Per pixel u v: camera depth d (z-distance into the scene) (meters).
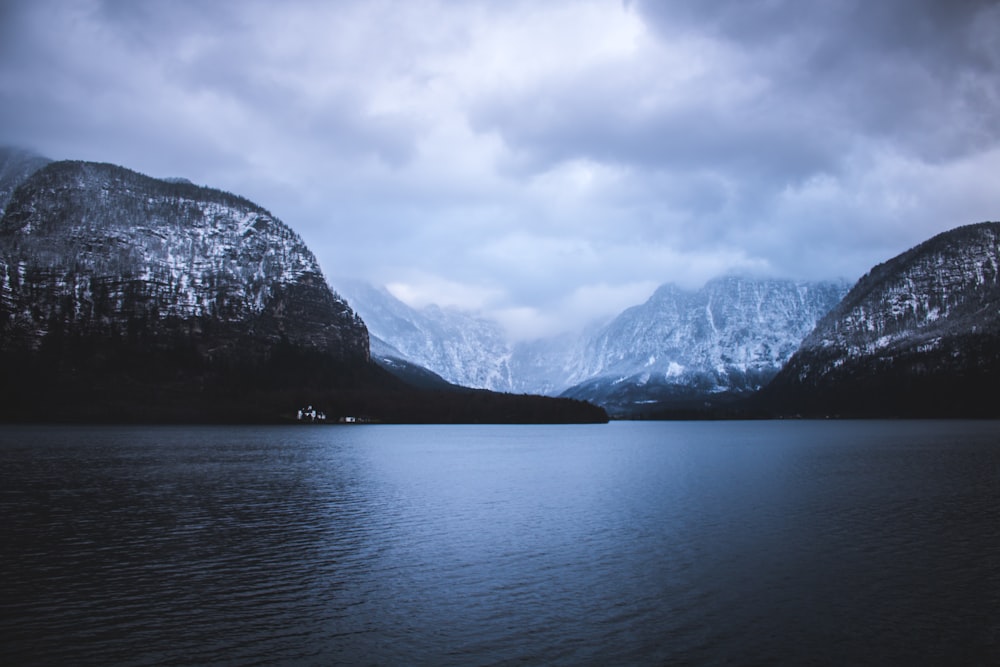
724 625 41.44
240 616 43.31
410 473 121.44
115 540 63.31
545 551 59.00
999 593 46.84
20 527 69.12
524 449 190.88
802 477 112.62
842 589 47.81
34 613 43.62
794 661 36.53
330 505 83.62
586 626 41.47
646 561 55.47
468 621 42.41
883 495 90.12
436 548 60.38
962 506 80.56
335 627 41.50
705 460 150.25
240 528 69.06
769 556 56.75
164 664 36.38
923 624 41.38
